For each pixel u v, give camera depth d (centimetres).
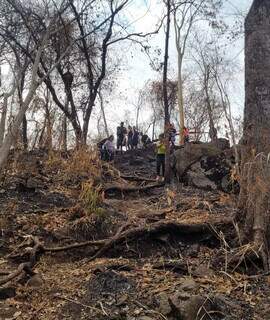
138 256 529
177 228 546
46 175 818
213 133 1597
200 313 369
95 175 854
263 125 509
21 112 584
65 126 970
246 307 396
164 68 1008
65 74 1173
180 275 456
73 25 1118
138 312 384
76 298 417
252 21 530
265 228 482
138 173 1145
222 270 460
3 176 742
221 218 569
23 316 396
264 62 519
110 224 612
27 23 898
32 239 550
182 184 948
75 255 535
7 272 465
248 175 497
